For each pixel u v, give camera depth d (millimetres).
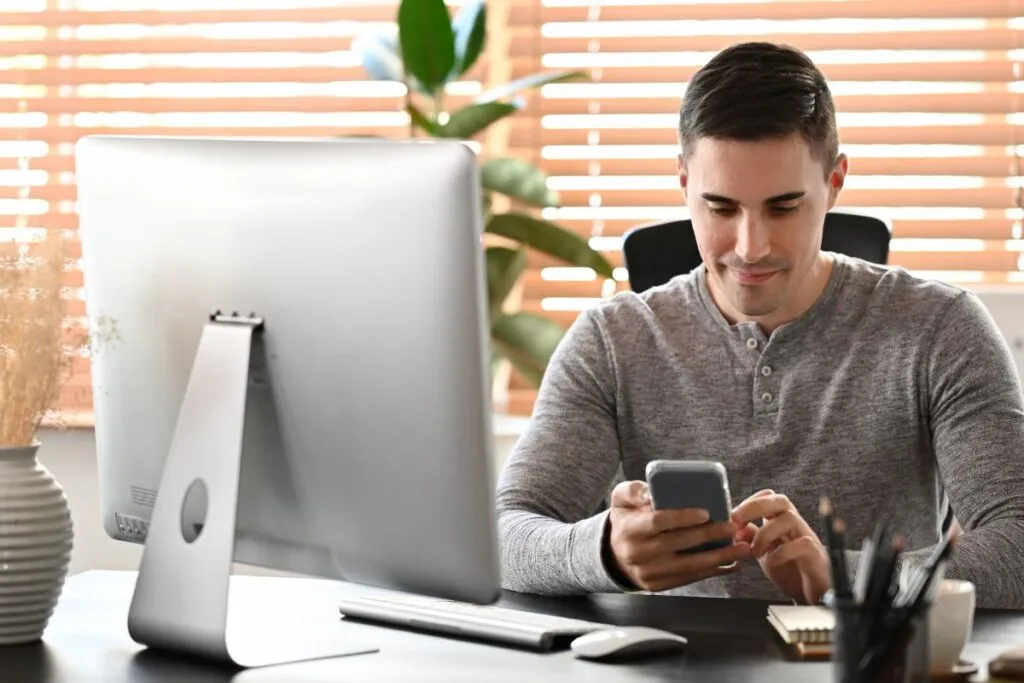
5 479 1411
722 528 1510
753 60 1769
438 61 3012
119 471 1527
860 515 1908
